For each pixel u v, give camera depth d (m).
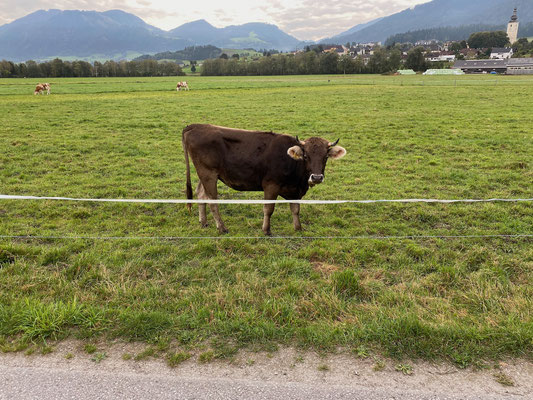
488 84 48.53
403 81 63.06
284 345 3.71
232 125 18.20
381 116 20.75
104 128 17.41
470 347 3.62
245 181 6.49
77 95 38.84
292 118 20.42
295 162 6.21
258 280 4.89
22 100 31.98
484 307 4.24
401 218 7.29
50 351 3.62
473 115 20.19
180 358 3.50
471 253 5.66
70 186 9.31
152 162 11.62
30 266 5.22
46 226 6.82
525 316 4.04
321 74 117.12
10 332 3.81
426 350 3.58
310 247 6.02
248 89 47.38
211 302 4.35
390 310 4.17
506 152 12.28
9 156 11.95
